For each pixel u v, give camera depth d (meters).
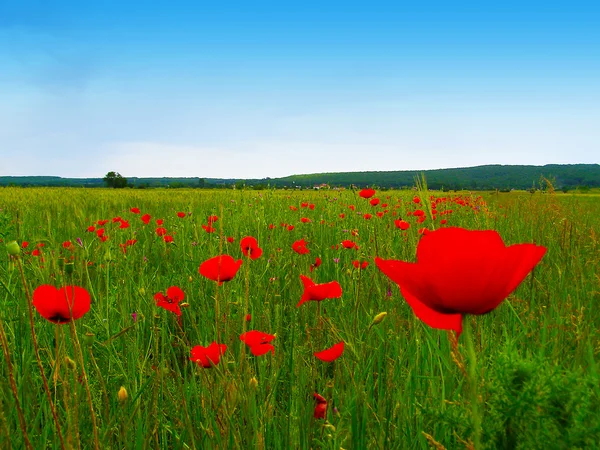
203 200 14.72
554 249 5.18
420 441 1.74
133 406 2.09
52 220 7.92
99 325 2.83
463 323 0.88
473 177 168.75
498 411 1.19
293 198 10.14
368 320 2.76
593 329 2.38
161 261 5.09
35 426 1.86
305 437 1.83
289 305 3.31
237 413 1.93
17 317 2.62
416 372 2.21
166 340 2.85
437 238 0.88
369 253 4.56
